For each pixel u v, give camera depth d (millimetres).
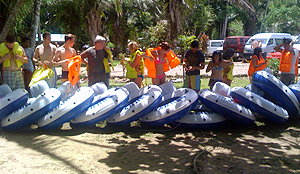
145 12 27875
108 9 27469
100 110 6281
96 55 7410
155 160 4840
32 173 4270
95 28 23969
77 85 7887
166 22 14633
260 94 7328
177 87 11320
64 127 6652
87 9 23484
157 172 4391
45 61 7383
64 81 7773
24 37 8141
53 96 6184
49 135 6031
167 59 7801
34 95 6656
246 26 42156
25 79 8180
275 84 6703
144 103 6293
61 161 4711
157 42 14672
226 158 4918
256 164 4684
